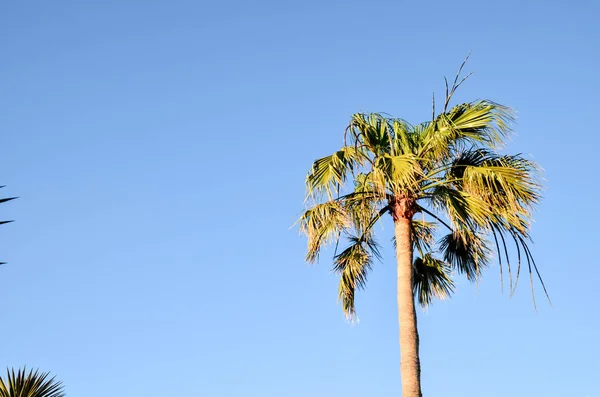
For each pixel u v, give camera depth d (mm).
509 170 13914
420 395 13227
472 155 14781
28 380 16406
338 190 14594
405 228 14406
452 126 14688
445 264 16531
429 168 14773
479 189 13891
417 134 15250
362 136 15008
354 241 16078
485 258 15945
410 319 13719
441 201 13984
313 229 14742
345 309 15977
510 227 13820
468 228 13836
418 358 13508
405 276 14031
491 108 14680
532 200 13805
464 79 14516
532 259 13703
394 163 14023
